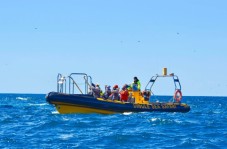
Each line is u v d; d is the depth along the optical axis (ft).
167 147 66.33
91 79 113.39
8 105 222.48
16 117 118.93
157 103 118.42
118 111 110.63
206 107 225.15
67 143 69.15
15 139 73.15
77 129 87.20
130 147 66.28
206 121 108.27
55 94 107.45
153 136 76.89
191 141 71.26
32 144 68.13
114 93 114.21
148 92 117.80
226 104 291.17
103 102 109.19
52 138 74.43
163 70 120.57
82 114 109.70
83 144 68.39
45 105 224.12
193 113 141.59
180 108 121.19
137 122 98.02
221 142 71.15
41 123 97.91
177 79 122.01
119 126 91.86
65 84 112.57
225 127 94.73
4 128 90.43
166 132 83.61
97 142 70.33
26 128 89.92
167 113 118.62
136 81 116.47
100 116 108.47
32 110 162.50
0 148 64.69
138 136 75.82
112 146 67.10
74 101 107.45
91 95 111.34
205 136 79.10
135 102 115.65
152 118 105.19
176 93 123.24
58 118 104.73
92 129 87.10
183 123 98.48
